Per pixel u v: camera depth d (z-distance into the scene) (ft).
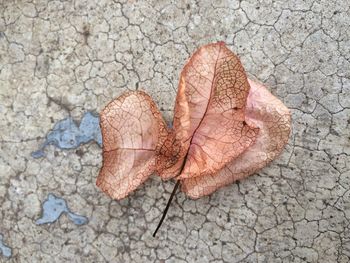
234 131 0.35
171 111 0.38
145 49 0.38
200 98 0.34
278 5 0.37
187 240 0.38
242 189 0.37
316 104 0.36
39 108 0.40
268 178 0.37
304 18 0.36
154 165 0.36
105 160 0.35
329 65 0.36
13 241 0.40
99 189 0.39
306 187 0.36
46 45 0.40
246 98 0.34
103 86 0.39
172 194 0.36
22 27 0.40
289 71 0.36
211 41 0.37
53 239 0.40
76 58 0.39
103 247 0.39
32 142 0.40
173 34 0.38
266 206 0.37
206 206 0.37
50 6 0.40
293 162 0.36
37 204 0.40
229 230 0.37
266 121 0.35
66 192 0.39
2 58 0.40
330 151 0.36
